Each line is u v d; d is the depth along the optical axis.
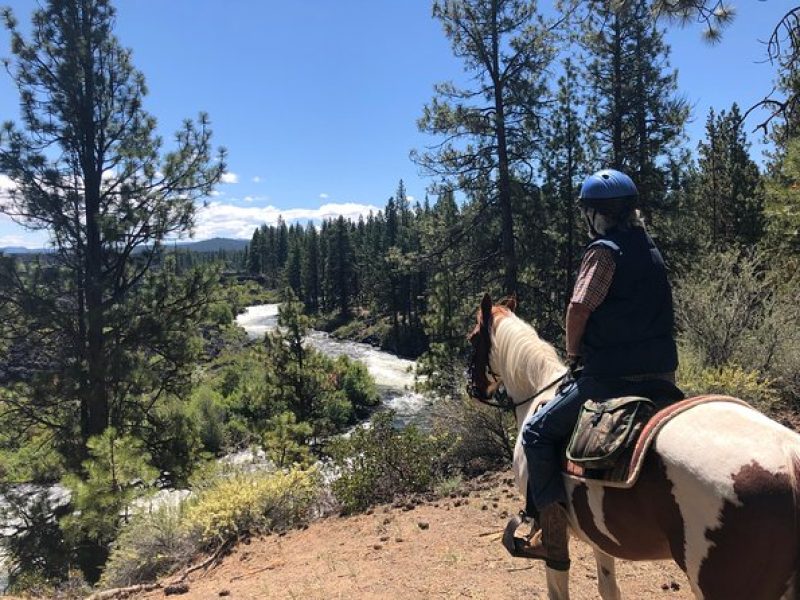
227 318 17.58
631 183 3.06
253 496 7.90
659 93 21.14
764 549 2.18
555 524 3.15
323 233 112.62
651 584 4.68
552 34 18.56
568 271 20.69
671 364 2.96
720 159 30.78
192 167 16.34
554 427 3.10
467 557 5.51
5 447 15.41
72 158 16.09
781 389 8.69
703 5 7.38
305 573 5.83
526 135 19.44
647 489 2.55
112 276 16.44
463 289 20.03
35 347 15.88
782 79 8.61
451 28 18.86
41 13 15.61
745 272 9.66
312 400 23.52
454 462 8.98
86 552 12.48
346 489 7.94
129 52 16.83
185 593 6.08
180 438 15.98
